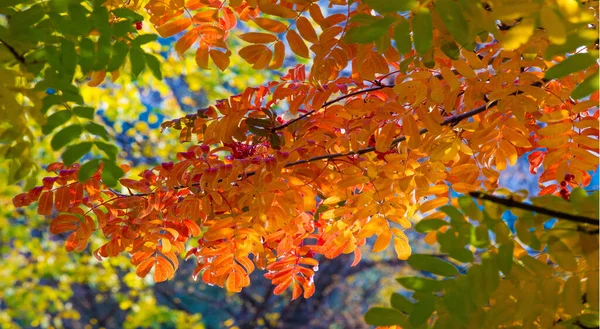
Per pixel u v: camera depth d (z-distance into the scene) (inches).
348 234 50.6
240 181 48.1
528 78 43.5
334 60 45.6
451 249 34.5
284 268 53.1
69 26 38.3
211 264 51.1
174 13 49.1
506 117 45.8
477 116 49.6
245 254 50.2
